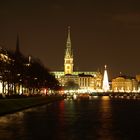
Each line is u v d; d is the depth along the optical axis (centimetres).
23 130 10200
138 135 9488
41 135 9362
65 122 12344
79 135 9419
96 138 8975
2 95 19988
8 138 8862
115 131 10200
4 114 15238
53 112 16850
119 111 18200
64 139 8806
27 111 17312
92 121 12756
